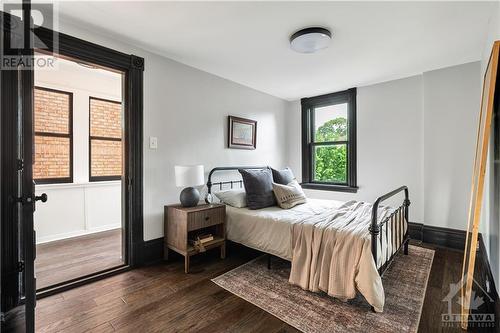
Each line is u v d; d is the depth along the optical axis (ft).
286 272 7.63
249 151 12.29
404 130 10.89
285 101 14.62
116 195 12.71
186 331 4.99
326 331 4.98
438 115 9.90
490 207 6.45
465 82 9.34
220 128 10.78
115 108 13.20
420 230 10.34
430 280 7.00
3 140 4.58
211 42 7.64
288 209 8.89
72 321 5.27
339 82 11.52
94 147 12.39
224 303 5.96
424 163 10.25
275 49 8.13
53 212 10.66
